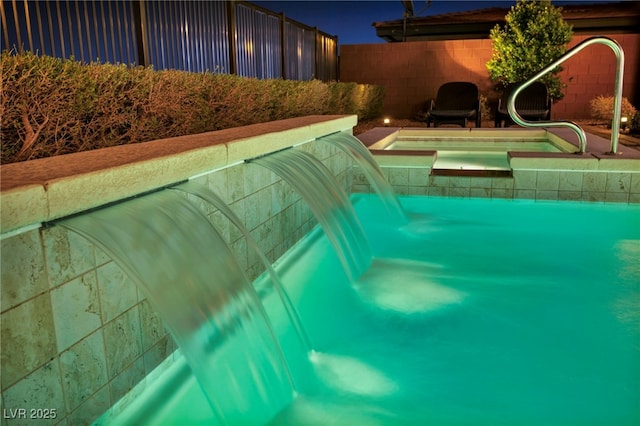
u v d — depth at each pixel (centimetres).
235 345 204
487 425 194
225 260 224
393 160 545
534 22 1184
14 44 306
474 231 450
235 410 191
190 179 243
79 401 169
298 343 253
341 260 330
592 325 276
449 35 1798
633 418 197
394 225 466
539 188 516
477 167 597
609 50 1234
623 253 391
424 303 305
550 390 216
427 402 209
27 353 149
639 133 998
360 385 222
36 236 151
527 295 316
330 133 449
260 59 777
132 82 348
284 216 362
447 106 1110
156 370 212
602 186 500
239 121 522
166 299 180
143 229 188
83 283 169
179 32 518
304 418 199
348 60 1376
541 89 1009
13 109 266
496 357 244
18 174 164
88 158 204
